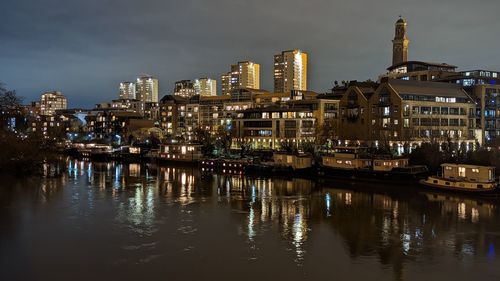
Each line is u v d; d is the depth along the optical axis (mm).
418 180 116875
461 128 183625
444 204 96688
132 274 56750
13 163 139125
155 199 101750
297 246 67875
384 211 90312
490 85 193875
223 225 79062
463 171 109875
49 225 77688
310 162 141625
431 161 127500
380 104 177500
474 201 100000
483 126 191000
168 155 188375
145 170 161875
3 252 64125
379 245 68750
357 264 60781
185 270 58094
